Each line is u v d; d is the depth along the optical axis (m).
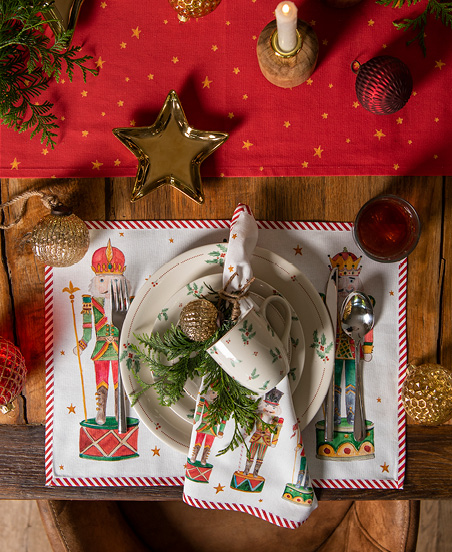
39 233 0.72
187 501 0.75
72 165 0.80
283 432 0.72
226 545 1.06
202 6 0.73
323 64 0.80
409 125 0.80
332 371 0.75
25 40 0.69
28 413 0.80
